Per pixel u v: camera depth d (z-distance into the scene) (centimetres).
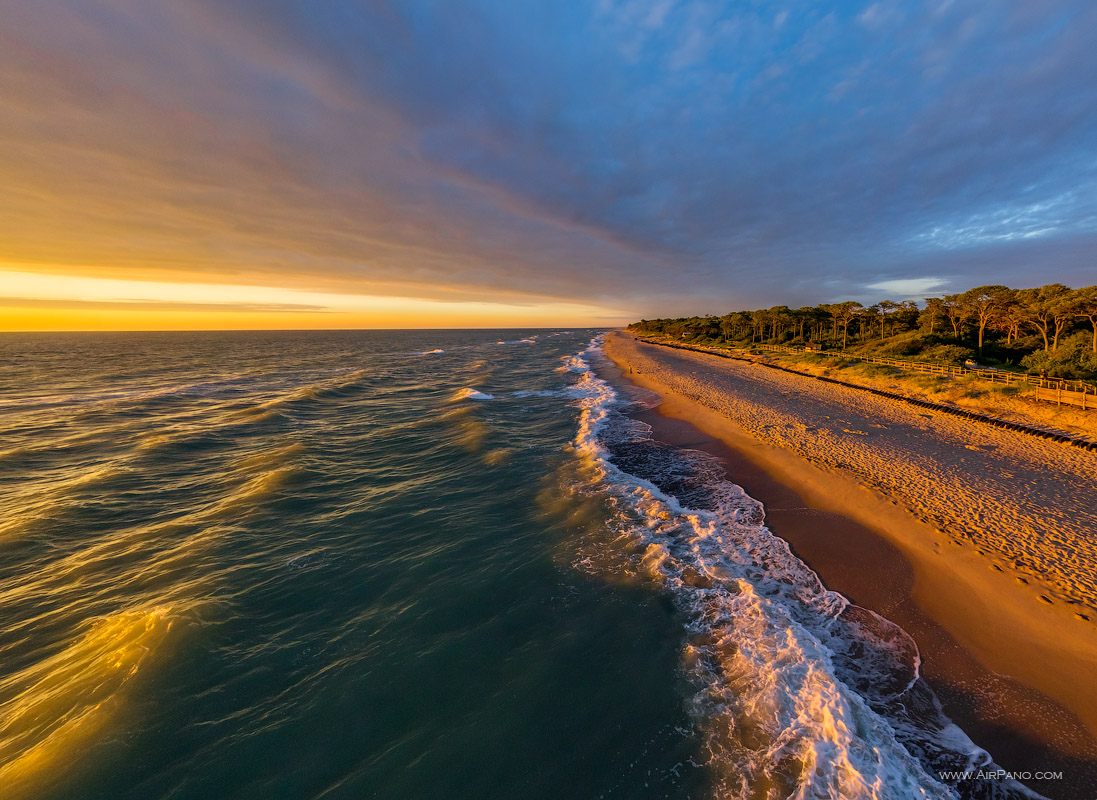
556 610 942
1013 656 755
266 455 2014
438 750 651
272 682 776
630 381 4106
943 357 3875
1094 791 551
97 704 718
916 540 1110
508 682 764
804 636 819
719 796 564
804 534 1192
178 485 1719
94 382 4750
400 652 841
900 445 1819
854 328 7031
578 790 589
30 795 582
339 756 648
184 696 742
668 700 710
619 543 1193
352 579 1080
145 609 949
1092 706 659
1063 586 898
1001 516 1187
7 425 2723
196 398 3766
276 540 1270
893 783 562
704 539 1188
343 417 2908
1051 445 1722
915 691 702
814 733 633
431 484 1689
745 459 1792
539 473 1755
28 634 896
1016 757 595
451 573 1091
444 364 6700
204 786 604
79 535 1310
